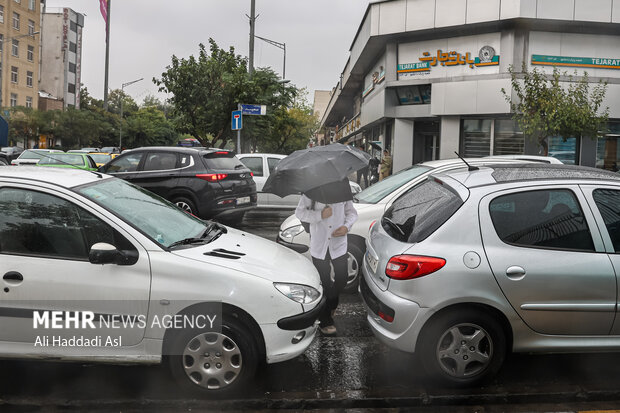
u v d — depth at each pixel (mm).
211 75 21719
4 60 55969
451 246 3822
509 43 18734
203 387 3650
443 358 3850
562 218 3926
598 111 18672
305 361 4406
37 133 47750
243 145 23047
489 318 3811
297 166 4441
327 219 4812
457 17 19203
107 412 3521
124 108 90375
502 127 19375
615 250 3889
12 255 3621
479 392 3814
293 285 3838
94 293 3564
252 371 3666
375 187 6969
